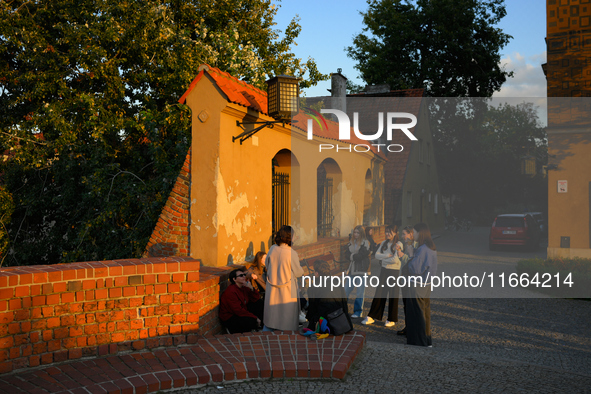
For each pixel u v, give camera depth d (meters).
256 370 4.30
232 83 7.91
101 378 3.96
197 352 4.71
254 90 8.74
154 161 10.96
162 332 4.79
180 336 4.86
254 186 8.26
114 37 10.70
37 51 11.25
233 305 6.06
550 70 11.59
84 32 10.72
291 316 5.97
